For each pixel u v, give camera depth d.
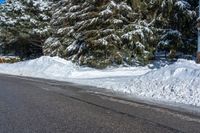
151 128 8.62
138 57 30.33
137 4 31.50
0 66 36.38
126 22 31.67
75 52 33.91
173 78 16.02
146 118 9.81
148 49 30.84
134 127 8.70
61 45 36.25
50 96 14.27
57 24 38.31
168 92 14.52
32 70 30.91
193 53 31.19
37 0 49.59
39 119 9.59
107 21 30.75
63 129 8.45
